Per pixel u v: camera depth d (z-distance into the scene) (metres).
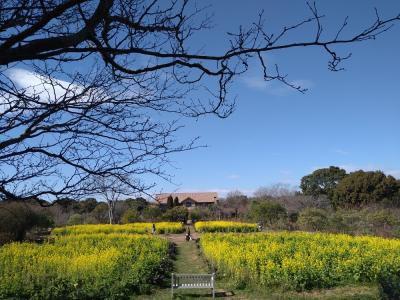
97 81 3.22
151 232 46.62
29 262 18.06
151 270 17.05
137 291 15.05
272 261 16.17
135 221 54.69
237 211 63.56
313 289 14.64
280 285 14.87
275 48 2.94
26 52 2.48
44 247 24.52
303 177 76.12
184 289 15.62
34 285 13.27
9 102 2.99
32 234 33.84
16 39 2.42
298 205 58.75
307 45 2.89
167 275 19.06
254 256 17.14
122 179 3.28
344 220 39.62
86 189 3.18
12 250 21.89
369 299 12.76
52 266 16.25
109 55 3.00
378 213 38.78
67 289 13.38
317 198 63.81
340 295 13.60
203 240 30.20
